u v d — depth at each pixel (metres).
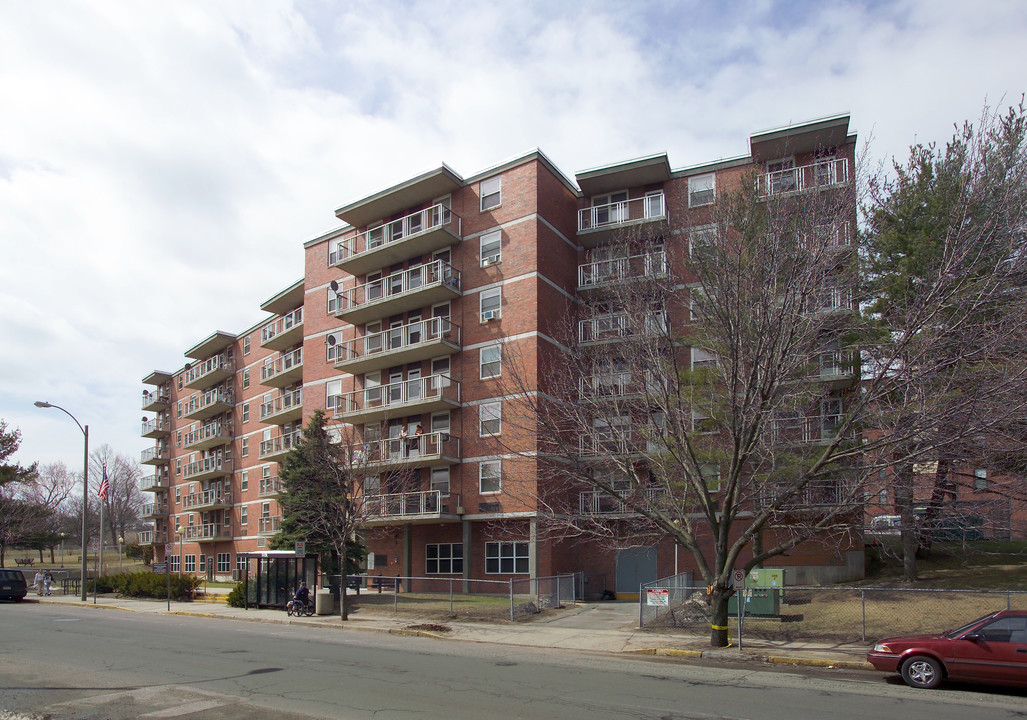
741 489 19.27
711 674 13.50
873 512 23.33
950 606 19.77
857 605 20.95
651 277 19.08
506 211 33.16
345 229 40.94
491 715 9.71
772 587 19.70
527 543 29.69
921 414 14.41
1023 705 10.82
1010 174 18.27
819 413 20.25
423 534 33.84
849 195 17.80
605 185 33.84
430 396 33.44
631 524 21.75
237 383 57.16
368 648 17.12
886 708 10.42
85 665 14.15
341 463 28.94
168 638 18.98
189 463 63.19
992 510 19.36
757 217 17.84
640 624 20.30
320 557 30.22
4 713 9.91
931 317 14.95
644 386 17.88
